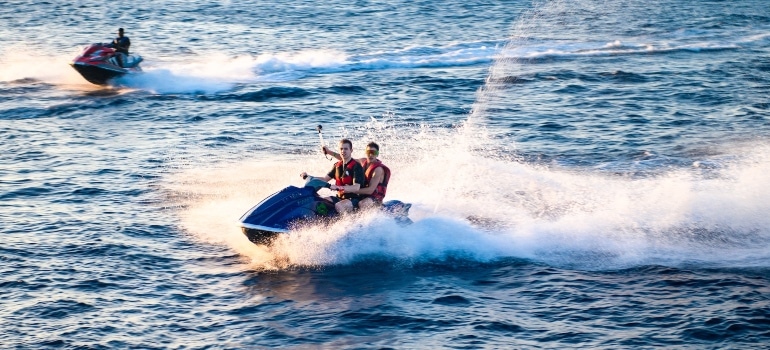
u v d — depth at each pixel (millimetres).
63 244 13883
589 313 11336
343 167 13648
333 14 47031
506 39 39094
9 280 12367
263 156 20078
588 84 29078
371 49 36281
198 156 19984
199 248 13852
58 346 10430
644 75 30609
